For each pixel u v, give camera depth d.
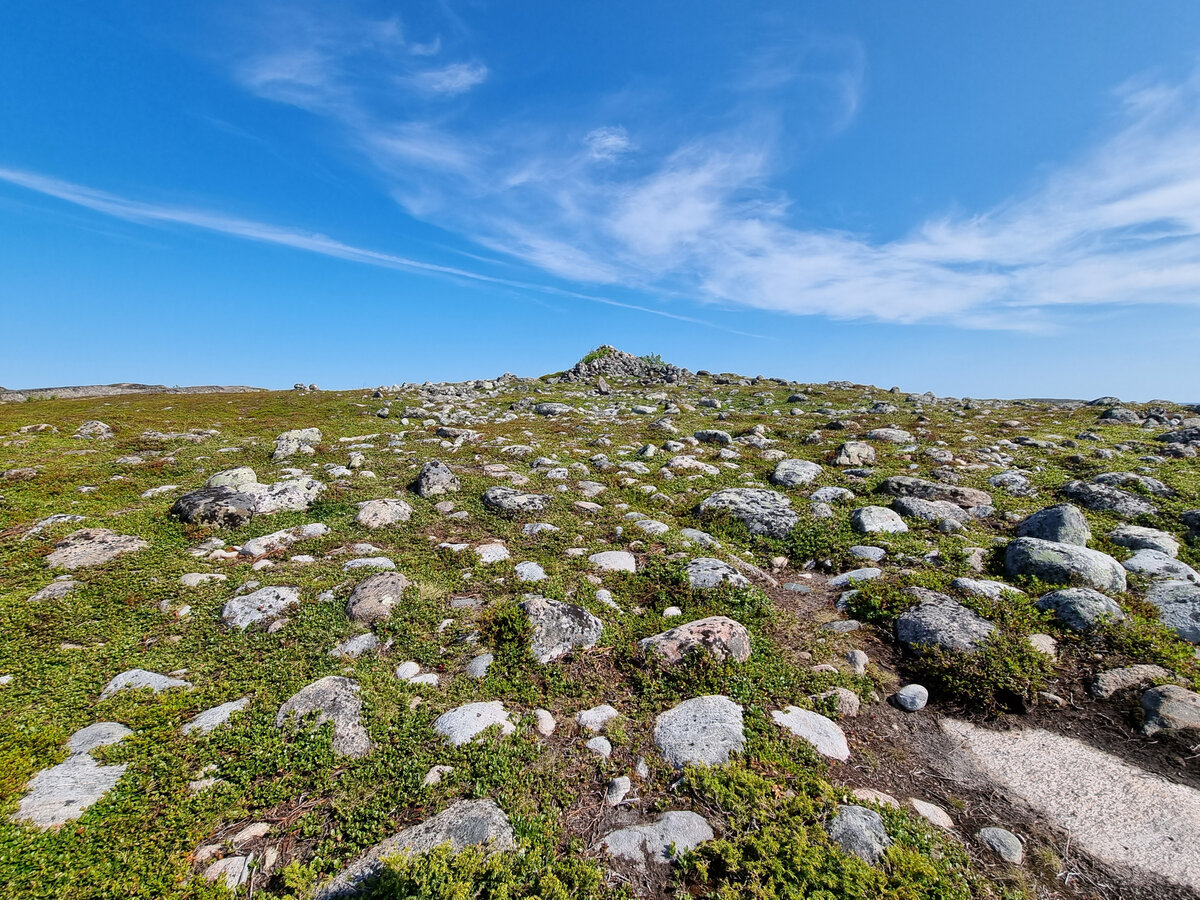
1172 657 2.08
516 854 1.40
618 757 1.78
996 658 2.16
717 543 3.44
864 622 2.62
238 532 3.49
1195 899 1.33
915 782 1.74
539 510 3.91
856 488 4.29
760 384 14.20
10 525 3.52
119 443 6.06
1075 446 5.70
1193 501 3.67
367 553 3.21
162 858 1.40
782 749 1.78
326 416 8.93
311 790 1.64
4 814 1.46
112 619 2.50
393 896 1.27
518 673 2.15
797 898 1.29
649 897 1.34
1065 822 1.57
